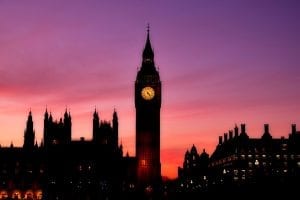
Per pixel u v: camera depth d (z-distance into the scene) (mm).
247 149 195000
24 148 166875
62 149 166250
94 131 172250
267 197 141000
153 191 150875
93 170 165250
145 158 153250
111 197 164375
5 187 161000
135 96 157125
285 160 193500
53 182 162375
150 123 155125
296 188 133875
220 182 198625
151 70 158500
